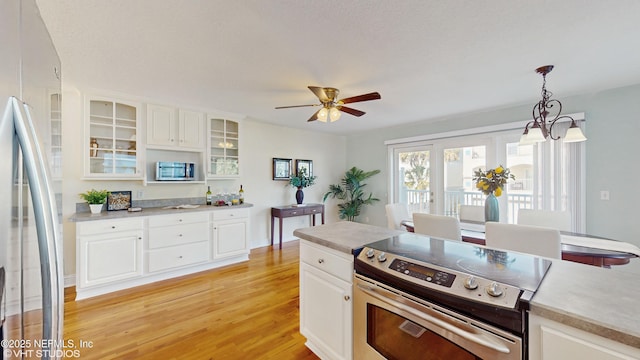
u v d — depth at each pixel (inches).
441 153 174.2
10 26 25.4
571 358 31.8
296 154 203.6
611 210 114.2
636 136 108.9
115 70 92.8
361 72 95.0
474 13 61.6
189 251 130.0
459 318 40.9
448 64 88.7
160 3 57.4
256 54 81.4
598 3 57.9
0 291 24.0
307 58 84.0
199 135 142.7
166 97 123.4
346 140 236.4
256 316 91.4
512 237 77.5
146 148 126.7
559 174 126.0
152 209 128.8
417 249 58.1
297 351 73.2
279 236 185.3
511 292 37.4
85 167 112.7
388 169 203.2
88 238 104.3
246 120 175.5
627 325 28.7
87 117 113.3
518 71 94.5
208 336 79.8
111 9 59.2
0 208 23.9
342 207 224.1
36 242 30.2
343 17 62.9
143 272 117.2
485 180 106.0
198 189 154.8
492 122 148.9
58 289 33.9
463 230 107.1
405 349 48.6
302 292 75.6
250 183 177.9
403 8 59.7
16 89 26.9
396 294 49.5
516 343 35.5
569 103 124.0
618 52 80.7
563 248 78.8
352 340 59.9
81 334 80.4
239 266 142.8
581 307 32.7
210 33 69.6
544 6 59.0
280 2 57.5
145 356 70.9
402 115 159.5
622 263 76.9
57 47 76.4
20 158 27.6
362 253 57.9
